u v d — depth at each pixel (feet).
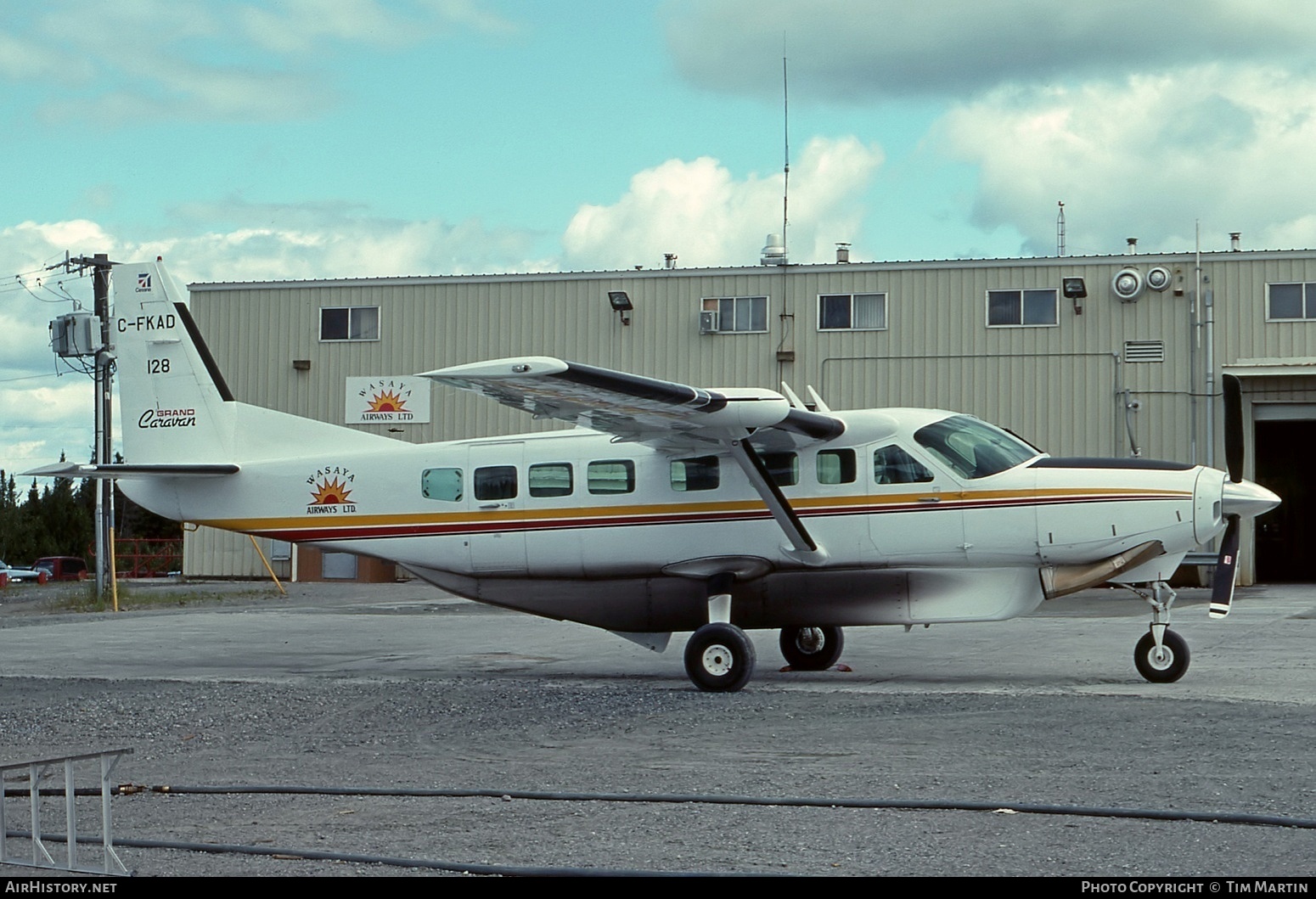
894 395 99.19
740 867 19.43
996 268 97.71
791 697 38.06
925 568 41.83
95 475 48.55
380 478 46.93
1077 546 40.04
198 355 50.06
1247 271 93.76
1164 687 38.81
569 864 19.76
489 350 107.04
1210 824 21.27
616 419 39.22
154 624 72.18
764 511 42.27
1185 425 94.17
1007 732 30.55
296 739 32.76
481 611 80.28
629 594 44.50
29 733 34.50
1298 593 87.40
